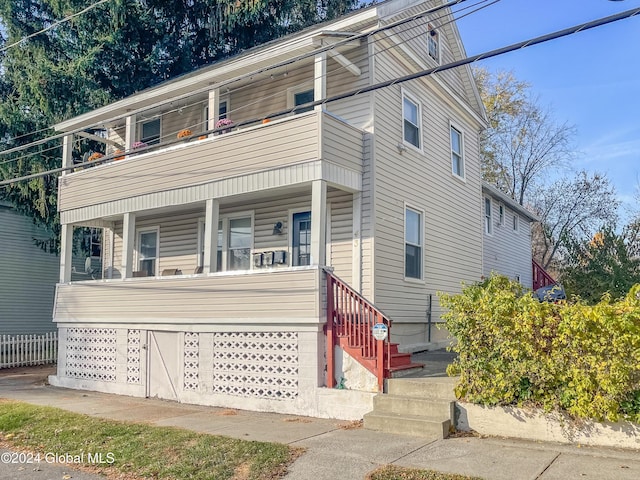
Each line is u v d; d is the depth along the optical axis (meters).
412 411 8.13
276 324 9.99
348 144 10.98
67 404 10.84
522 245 23.34
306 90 12.73
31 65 19.89
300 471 6.26
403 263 12.30
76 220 13.96
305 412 9.50
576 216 32.00
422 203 13.45
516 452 6.73
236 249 13.36
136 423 8.80
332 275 9.67
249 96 13.58
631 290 7.04
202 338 11.00
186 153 11.96
